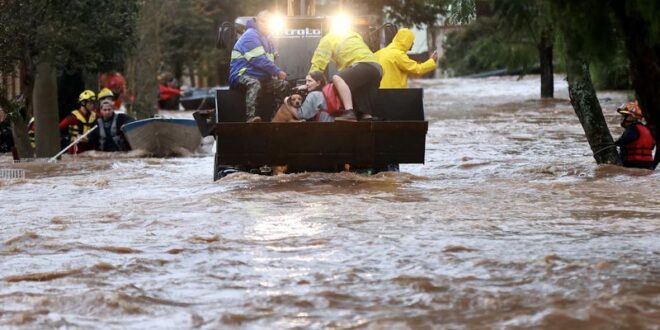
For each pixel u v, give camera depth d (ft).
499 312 56.44
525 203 99.25
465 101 329.52
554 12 62.69
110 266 69.36
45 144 185.88
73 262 71.05
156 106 289.12
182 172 145.59
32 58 169.17
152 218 91.30
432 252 72.43
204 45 422.00
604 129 133.59
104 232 84.33
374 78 121.80
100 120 187.93
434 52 138.92
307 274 66.08
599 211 93.04
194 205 100.53
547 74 334.24
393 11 284.20
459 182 119.34
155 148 184.03
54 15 167.63
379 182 118.11
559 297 59.06
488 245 75.00
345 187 113.70
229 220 89.25
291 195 106.93
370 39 142.41
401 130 120.98
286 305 58.70
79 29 170.71
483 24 330.54
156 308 58.54
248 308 58.18
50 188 121.60
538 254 71.20
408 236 79.15
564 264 67.36
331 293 60.90
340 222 86.89
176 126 183.01
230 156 120.26
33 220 92.99
